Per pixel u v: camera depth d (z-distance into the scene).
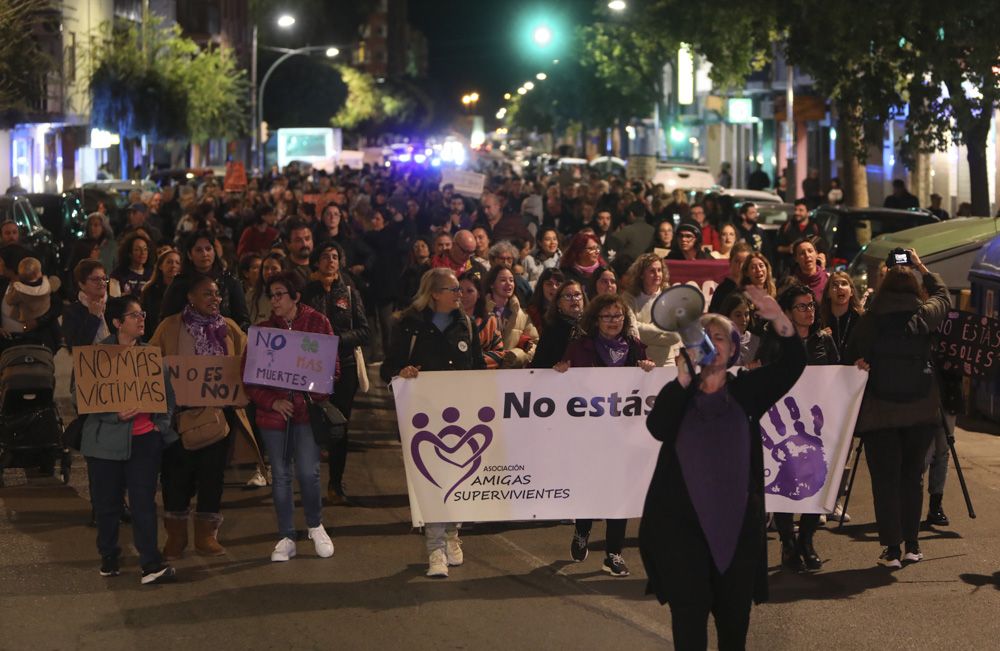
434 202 30.86
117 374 9.62
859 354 10.40
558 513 10.17
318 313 10.59
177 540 10.52
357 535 11.29
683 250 17.78
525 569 10.28
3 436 13.00
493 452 10.14
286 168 50.78
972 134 24.94
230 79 68.62
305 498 10.55
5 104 35.75
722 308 10.78
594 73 79.81
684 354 6.95
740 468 6.98
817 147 59.38
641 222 20.09
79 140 60.38
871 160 49.34
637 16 54.25
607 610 9.23
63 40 55.47
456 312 10.59
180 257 13.22
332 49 81.12
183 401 10.30
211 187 35.25
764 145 67.94
